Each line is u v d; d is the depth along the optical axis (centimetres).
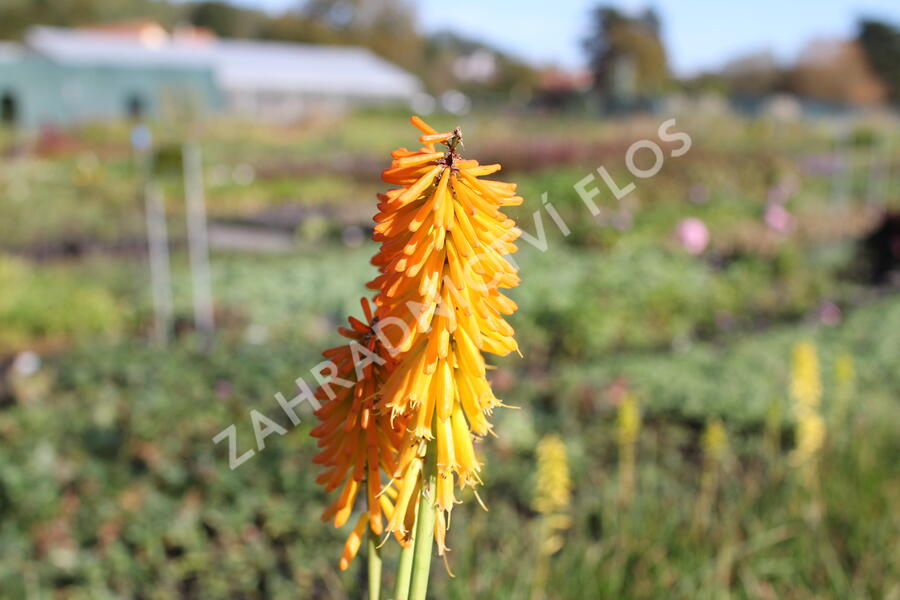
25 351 795
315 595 410
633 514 417
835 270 1152
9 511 474
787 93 5738
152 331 842
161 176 829
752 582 363
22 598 404
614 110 4106
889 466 468
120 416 572
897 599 356
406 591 135
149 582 431
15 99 3688
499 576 349
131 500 482
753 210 1456
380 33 7406
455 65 7238
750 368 666
